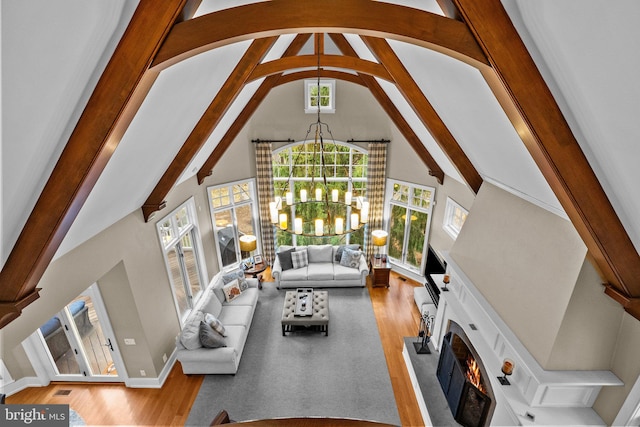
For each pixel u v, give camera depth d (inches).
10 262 91.7
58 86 65.6
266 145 291.3
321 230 176.2
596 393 122.6
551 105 74.4
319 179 316.5
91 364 201.9
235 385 194.1
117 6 60.0
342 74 247.1
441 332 203.0
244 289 263.0
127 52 69.4
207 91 135.9
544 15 59.3
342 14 71.8
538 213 127.9
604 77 60.6
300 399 184.9
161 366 199.2
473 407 152.3
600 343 113.7
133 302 175.5
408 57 126.2
